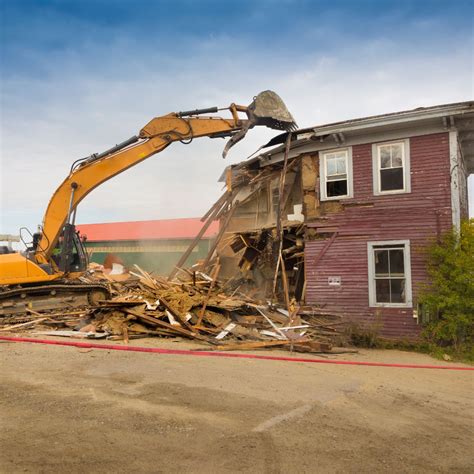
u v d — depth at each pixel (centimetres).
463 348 1338
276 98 1535
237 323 1379
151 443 518
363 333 1452
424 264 1459
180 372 862
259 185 1959
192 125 1509
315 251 1628
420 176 1488
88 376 801
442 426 671
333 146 1623
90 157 1474
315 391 795
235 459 491
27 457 463
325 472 478
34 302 1408
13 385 725
